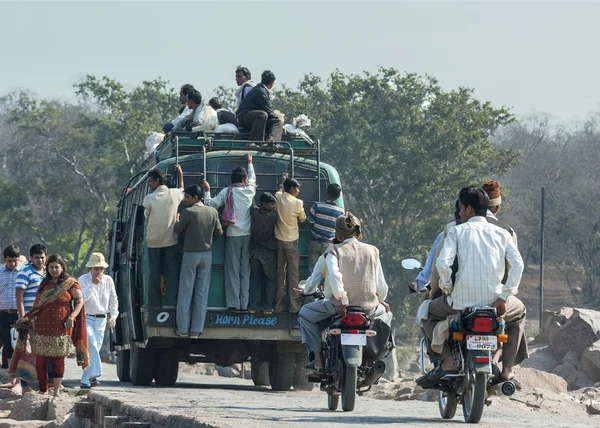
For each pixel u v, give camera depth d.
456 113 137.50
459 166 135.50
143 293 30.33
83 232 174.00
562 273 197.88
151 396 24.52
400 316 129.88
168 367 31.97
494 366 16.53
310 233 30.72
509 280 16.39
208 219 29.27
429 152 131.75
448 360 17.06
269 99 33.00
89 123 159.75
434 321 17.30
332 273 19.88
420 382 17.33
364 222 136.88
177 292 29.66
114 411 22.81
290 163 31.52
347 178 133.25
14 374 29.31
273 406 21.33
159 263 29.52
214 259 30.20
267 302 30.16
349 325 19.75
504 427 16.03
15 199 159.50
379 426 15.97
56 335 28.23
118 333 35.69
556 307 184.50
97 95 155.75
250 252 30.09
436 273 17.19
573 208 192.88
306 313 20.64
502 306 16.36
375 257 20.52
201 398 23.95
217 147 31.34
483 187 18.30
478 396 16.20
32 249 30.08
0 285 32.28
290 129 34.03
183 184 30.98
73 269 162.75
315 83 141.88
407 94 136.88
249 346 32.25
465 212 17.33
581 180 198.75
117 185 153.50
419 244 131.12
